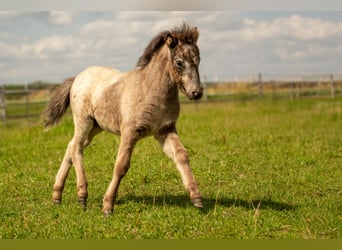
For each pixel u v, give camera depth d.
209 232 6.22
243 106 25.88
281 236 6.10
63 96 8.19
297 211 7.10
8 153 12.09
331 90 31.94
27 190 8.69
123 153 6.86
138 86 6.88
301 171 9.65
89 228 6.46
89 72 7.93
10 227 6.62
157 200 7.80
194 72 6.42
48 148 12.45
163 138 7.04
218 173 9.44
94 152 11.55
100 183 9.06
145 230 6.32
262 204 7.46
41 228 6.55
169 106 6.84
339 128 16.19
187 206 7.31
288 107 24.91
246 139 12.99
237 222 6.53
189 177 6.66
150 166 9.91
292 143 12.50
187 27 6.57
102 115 7.33
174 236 6.14
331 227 6.41
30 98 27.62
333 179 9.10
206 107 25.59
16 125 21.30
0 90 22.20
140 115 6.77
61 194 7.89
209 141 12.64
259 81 31.72
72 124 16.34
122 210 7.25
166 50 6.75
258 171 9.70
